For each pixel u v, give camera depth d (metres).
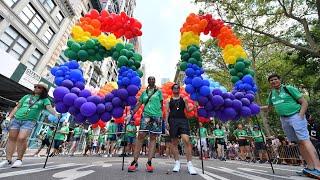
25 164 4.82
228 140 16.83
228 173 4.57
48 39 19.55
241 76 5.50
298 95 4.30
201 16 5.86
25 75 13.58
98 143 14.22
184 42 5.28
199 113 4.93
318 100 13.70
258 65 21.42
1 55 11.71
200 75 5.04
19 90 14.55
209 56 21.39
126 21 5.66
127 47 5.03
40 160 6.24
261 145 10.40
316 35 14.80
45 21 18.72
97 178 3.21
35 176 3.14
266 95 22.02
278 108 4.50
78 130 12.16
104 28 5.61
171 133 4.66
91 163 6.07
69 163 5.64
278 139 10.95
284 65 20.02
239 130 12.03
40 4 17.67
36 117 4.65
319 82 15.70
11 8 14.98
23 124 4.50
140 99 4.79
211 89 5.11
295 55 17.05
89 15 5.60
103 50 5.14
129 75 4.64
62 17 21.39
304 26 12.97
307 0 13.87
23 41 16.55
